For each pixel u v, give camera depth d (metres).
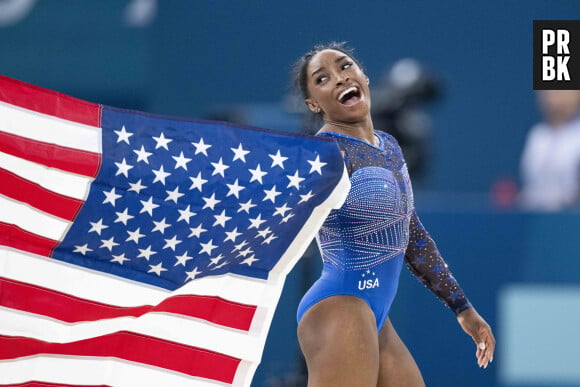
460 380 26.88
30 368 17.12
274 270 18.20
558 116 32.97
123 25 40.53
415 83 28.83
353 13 40.12
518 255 27.09
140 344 17.73
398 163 18.83
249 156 17.45
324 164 17.66
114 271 17.28
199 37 40.56
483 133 39.72
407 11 40.00
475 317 19.73
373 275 18.22
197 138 17.27
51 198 16.69
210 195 17.34
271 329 26.66
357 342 17.38
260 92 40.56
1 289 16.70
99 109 16.81
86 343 17.38
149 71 40.56
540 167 32.88
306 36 40.38
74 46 40.47
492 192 39.44
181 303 17.84
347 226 18.17
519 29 39.62
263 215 17.66
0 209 16.52
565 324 26.94
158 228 17.27
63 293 17.02
